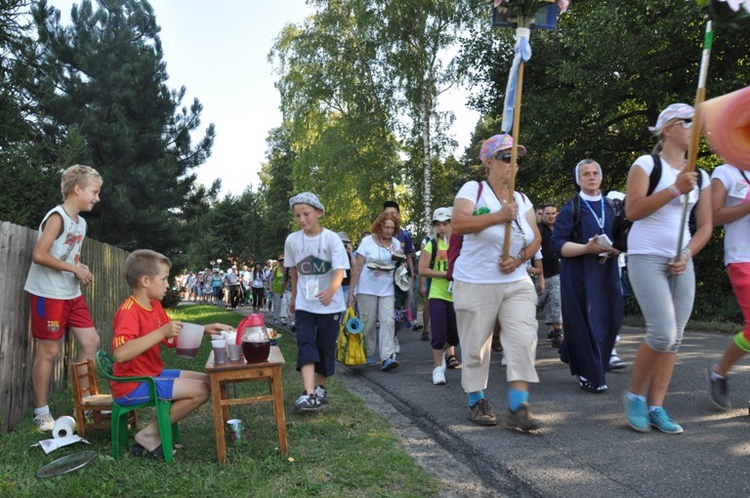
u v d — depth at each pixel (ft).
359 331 25.23
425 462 13.10
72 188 16.55
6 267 15.76
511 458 13.12
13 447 13.85
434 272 22.18
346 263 18.35
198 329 14.14
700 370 21.22
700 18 42.24
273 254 199.11
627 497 10.81
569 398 18.42
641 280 14.32
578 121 53.83
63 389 20.80
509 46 60.29
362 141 87.35
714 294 43.78
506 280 15.24
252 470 12.27
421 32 79.25
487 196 15.38
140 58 58.34
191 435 15.02
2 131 28.94
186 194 67.15
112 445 13.16
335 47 87.76
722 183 15.11
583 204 19.90
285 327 49.90
